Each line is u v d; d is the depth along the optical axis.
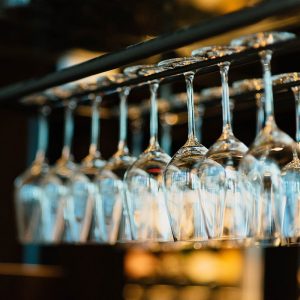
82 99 1.54
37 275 2.43
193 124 1.10
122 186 1.32
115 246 3.19
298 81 1.09
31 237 1.69
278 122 1.58
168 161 1.18
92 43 1.46
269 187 1.00
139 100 1.70
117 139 2.56
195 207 1.05
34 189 1.70
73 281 3.04
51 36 1.51
